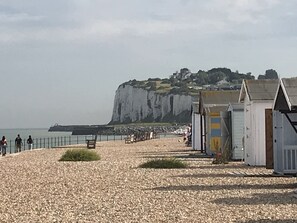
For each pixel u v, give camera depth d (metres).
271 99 27.05
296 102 18.94
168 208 13.98
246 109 28.30
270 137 24.33
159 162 27.19
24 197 16.69
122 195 16.70
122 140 88.06
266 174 22.09
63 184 20.03
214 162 29.92
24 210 14.16
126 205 14.66
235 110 31.97
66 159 33.97
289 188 17.72
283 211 13.13
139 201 15.35
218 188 17.95
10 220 12.69
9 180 21.81
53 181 21.12
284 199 15.14
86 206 14.65
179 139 87.00
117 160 33.34
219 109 38.66
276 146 21.80
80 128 175.75
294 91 19.36
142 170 25.28
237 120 31.91
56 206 14.75
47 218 12.88
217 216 12.63
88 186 19.27
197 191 17.27
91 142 55.31
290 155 21.08
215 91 41.91
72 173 24.25
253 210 13.34
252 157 27.50
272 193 16.42
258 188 17.80
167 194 16.70
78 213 13.53
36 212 13.81
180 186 18.70
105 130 157.88
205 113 40.50
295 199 15.12
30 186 19.62
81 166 28.09
